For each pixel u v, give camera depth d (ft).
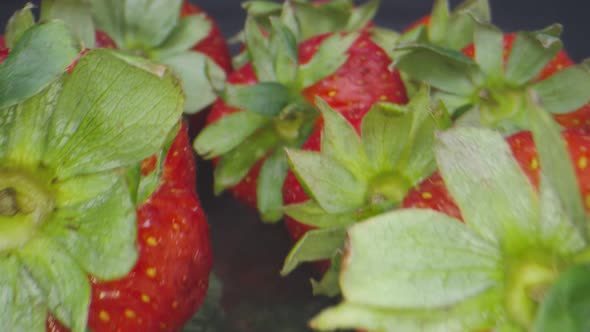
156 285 0.53
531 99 0.43
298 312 0.64
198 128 0.70
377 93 0.64
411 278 0.45
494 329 0.46
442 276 0.46
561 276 0.42
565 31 0.87
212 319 0.63
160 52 0.70
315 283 0.56
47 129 0.49
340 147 0.54
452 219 0.47
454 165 0.47
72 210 0.49
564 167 0.43
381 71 0.64
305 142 0.64
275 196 0.64
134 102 0.48
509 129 0.60
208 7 0.91
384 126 0.54
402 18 0.90
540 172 0.47
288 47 0.62
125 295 0.52
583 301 0.41
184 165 0.56
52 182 0.50
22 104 0.49
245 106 0.62
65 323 0.48
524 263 0.46
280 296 0.65
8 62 0.46
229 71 0.77
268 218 0.65
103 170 0.49
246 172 0.65
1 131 0.49
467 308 0.46
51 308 0.48
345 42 0.64
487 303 0.46
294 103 0.63
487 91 0.61
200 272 0.56
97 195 0.49
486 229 0.47
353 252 0.45
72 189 0.49
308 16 0.70
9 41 0.59
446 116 0.56
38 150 0.50
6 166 0.50
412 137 0.54
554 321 0.41
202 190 0.69
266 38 0.64
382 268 0.45
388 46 0.66
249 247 0.67
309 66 0.64
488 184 0.47
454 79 0.61
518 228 0.47
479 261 0.46
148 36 0.70
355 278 0.45
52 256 0.49
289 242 0.67
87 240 0.48
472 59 0.62
